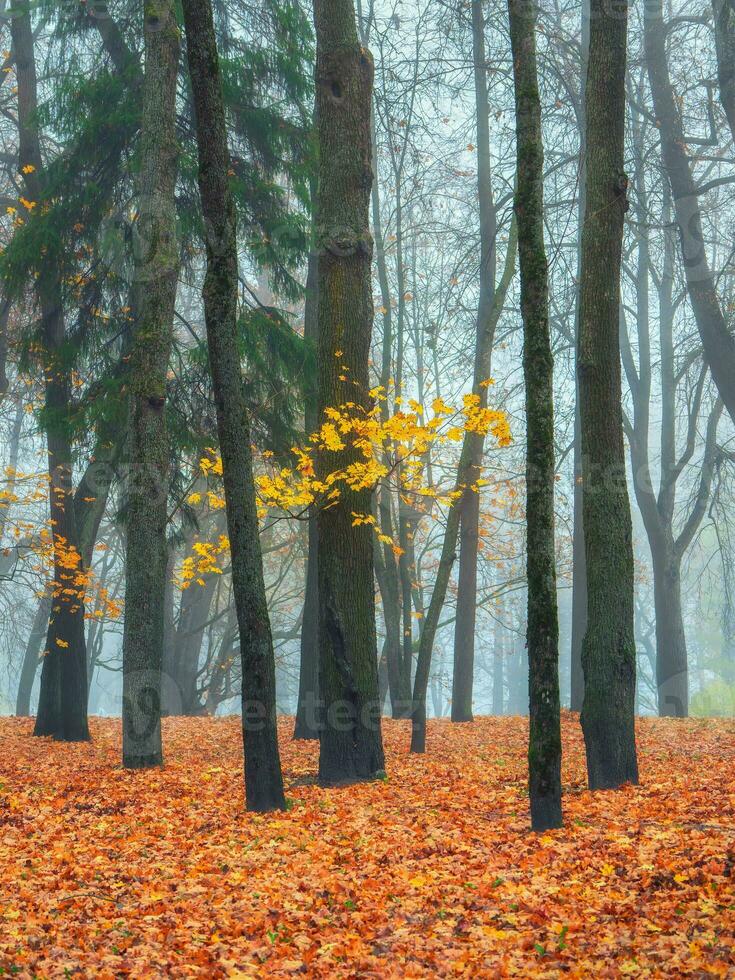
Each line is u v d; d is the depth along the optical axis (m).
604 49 10.54
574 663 21.30
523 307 8.23
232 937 5.80
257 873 7.06
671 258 26.06
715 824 7.42
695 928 5.30
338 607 11.68
